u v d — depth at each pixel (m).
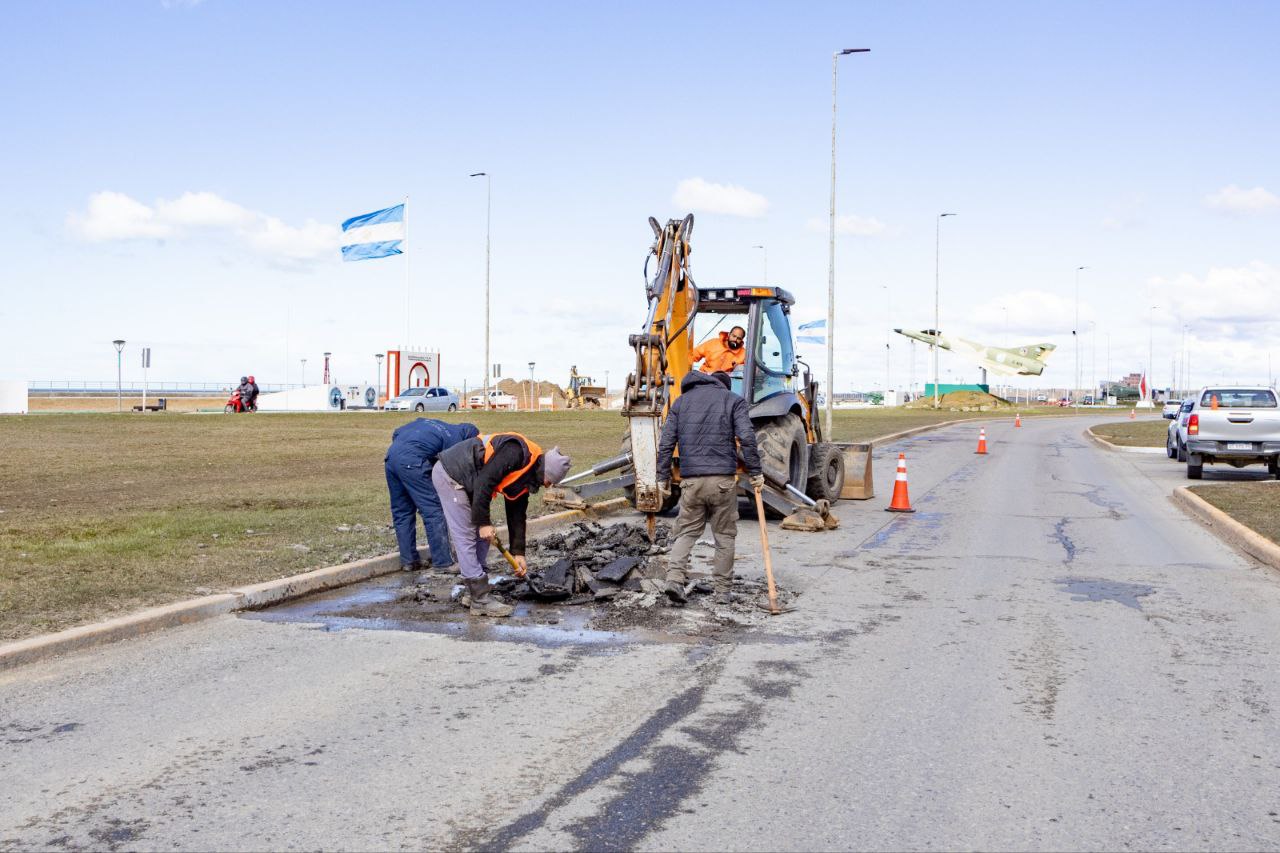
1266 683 5.89
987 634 7.08
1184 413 25.91
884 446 31.67
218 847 3.69
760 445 12.50
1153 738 4.93
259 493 14.34
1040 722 5.15
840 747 4.76
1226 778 4.42
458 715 5.18
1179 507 15.45
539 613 7.57
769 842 3.75
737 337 12.72
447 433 9.23
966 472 21.88
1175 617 7.66
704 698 5.51
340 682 5.74
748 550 10.77
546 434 30.09
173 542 9.83
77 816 3.94
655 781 4.32
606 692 5.60
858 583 8.98
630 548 10.13
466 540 7.46
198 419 35.12
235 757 4.57
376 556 9.23
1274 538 10.91
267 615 7.44
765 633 7.06
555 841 3.74
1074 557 10.52
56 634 6.32
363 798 4.12
